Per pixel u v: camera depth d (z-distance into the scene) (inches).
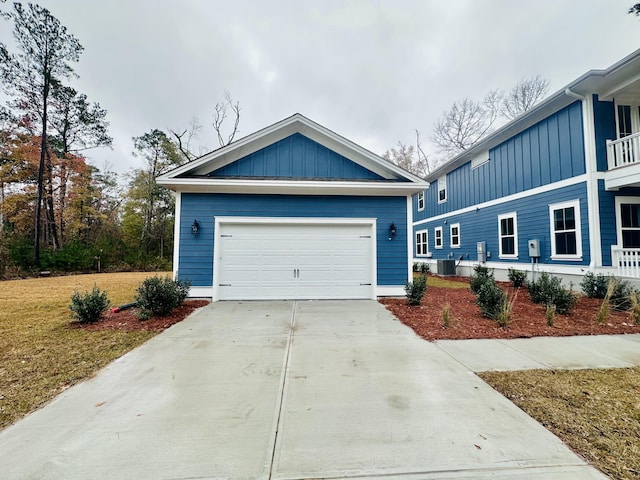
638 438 89.5
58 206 862.5
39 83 729.0
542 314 247.4
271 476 74.8
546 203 382.0
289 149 341.7
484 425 96.6
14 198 775.7
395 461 80.0
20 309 284.0
